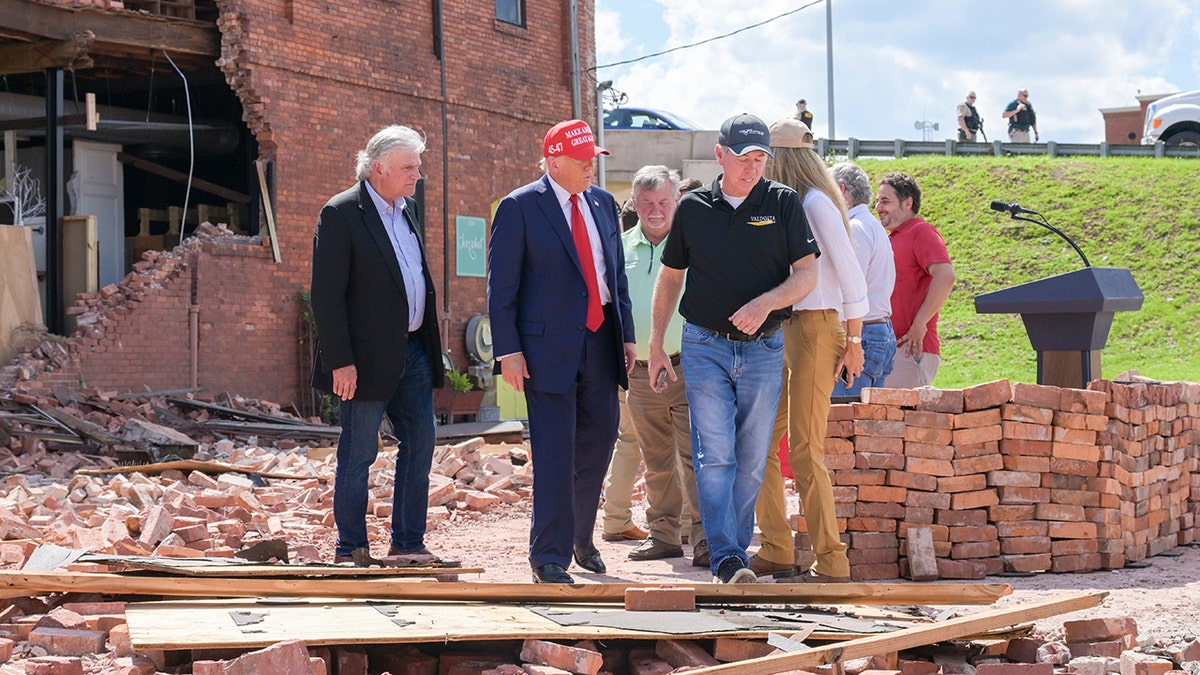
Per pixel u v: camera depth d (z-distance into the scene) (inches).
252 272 657.0
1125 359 1015.0
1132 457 276.5
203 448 526.9
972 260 1185.4
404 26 735.1
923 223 344.2
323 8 685.3
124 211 745.0
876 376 310.3
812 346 236.1
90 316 598.2
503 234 230.2
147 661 159.6
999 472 266.5
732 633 170.4
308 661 145.9
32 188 653.3
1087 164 1300.4
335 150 693.3
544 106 839.1
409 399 257.4
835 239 235.3
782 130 242.1
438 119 757.9
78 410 548.7
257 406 643.5
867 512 262.7
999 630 186.7
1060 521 269.1
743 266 222.4
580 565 262.2
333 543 293.9
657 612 184.2
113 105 759.1
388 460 438.0
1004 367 1000.9
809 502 241.1
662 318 236.1
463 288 776.3
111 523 269.0
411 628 165.8
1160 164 1282.0
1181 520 311.6
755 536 319.9
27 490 362.9
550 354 228.2
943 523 263.6
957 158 1338.6
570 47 853.2
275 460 445.4
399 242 252.7
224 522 291.0
